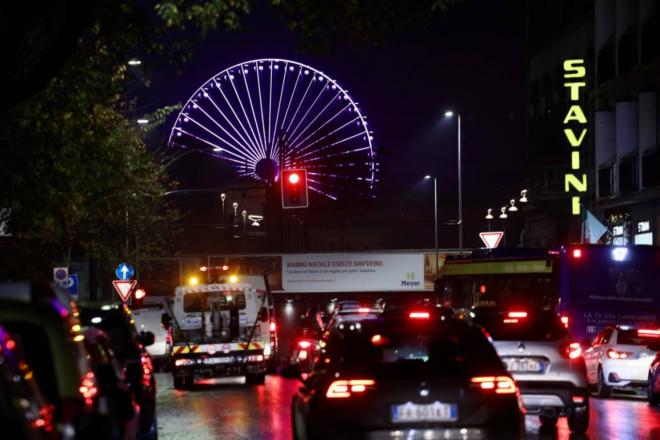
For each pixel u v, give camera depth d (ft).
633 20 313.12
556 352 121.29
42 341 53.98
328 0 97.19
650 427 127.95
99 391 62.03
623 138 315.99
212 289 217.97
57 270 222.07
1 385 36.91
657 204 300.40
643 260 199.72
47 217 140.46
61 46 93.45
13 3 92.17
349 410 72.23
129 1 104.88
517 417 72.54
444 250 549.95
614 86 324.60
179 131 516.73
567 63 372.38
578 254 200.54
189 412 152.66
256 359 210.79
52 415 44.88
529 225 478.59
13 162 131.13
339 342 77.00
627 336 178.50
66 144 138.92
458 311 141.28
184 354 209.05
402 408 72.02
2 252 199.11
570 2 390.42
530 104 433.07
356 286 555.28
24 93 93.71
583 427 121.90
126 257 296.10
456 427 71.82
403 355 76.74
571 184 373.81
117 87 133.80
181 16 99.96
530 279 214.90
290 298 613.11
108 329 110.73
